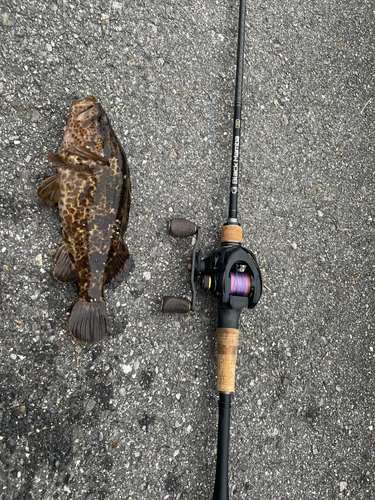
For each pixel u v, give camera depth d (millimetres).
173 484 416
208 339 442
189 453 425
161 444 416
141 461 407
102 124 369
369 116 577
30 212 387
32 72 394
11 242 380
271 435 468
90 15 418
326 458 496
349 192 553
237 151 441
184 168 452
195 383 433
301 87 532
